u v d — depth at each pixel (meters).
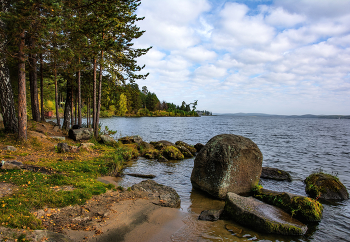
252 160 9.08
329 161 15.99
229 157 8.66
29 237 3.96
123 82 20.09
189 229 5.79
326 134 40.41
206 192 8.87
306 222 6.51
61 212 5.45
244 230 5.92
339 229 6.16
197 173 9.36
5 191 5.98
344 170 13.36
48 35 10.82
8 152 10.23
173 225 5.91
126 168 12.42
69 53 12.17
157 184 8.72
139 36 17.89
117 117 89.38
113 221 5.49
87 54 15.43
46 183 7.02
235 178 8.65
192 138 30.69
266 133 41.53
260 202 7.14
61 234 4.45
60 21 10.29
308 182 9.47
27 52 11.12
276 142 27.48
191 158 16.64
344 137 34.69
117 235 4.97
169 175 11.44
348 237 5.75
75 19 13.59
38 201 5.58
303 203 6.69
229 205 6.78
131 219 5.79
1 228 4.01
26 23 9.63
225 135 9.84
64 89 26.98
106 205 6.31
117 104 96.69
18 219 4.54
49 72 19.28
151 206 6.79
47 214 5.21
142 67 18.97
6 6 11.30
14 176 7.12
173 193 8.02
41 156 10.65
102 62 17.17
